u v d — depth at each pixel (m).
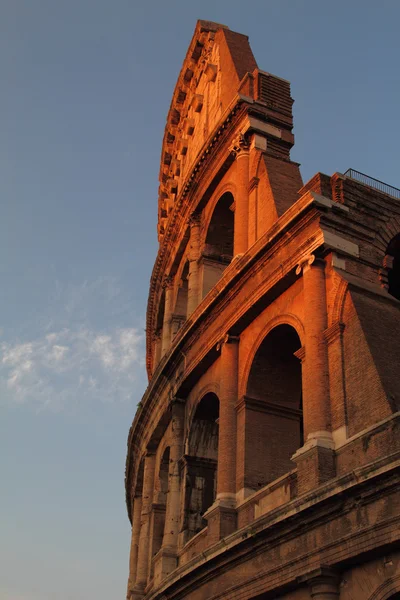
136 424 48.25
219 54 52.12
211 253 44.91
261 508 29.73
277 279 31.86
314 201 30.33
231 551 28.44
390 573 22.45
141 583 43.41
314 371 28.12
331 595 23.73
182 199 48.03
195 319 37.88
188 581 31.73
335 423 26.92
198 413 39.03
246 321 34.47
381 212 32.56
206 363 37.59
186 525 37.31
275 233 32.19
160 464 44.59
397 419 24.28
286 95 43.44
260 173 39.41
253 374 33.72
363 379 26.52
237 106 41.94
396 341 27.78
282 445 32.94
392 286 37.88
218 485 32.62
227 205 44.25
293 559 25.19
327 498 23.86
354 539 23.14
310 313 29.28
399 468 21.91
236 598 27.95
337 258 30.08
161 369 42.28
